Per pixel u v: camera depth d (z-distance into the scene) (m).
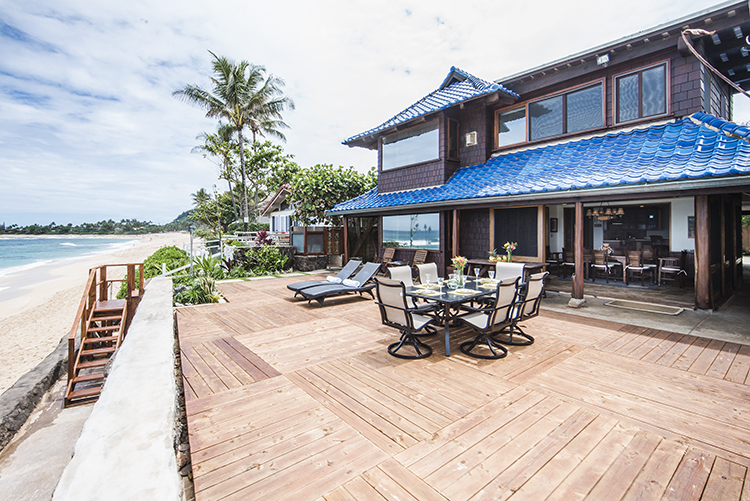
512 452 2.65
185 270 13.03
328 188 16.25
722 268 7.61
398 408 3.35
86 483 1.37
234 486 2.32
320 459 2.60
